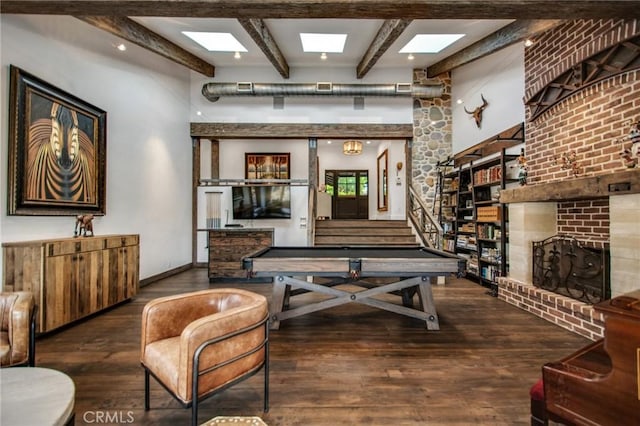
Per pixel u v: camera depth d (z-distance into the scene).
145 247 5.40
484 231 5.11
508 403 2.00
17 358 1.94
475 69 6.16
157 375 1.78
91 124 4.12
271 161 8.91
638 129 2.71
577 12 2.87
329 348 2.81
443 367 2.46
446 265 3.09
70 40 3.91
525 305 3.85
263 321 1.93
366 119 7.14
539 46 4.12
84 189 3.98
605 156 3.16
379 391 2.13
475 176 5.46
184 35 5.43
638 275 2.51
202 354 1.64
